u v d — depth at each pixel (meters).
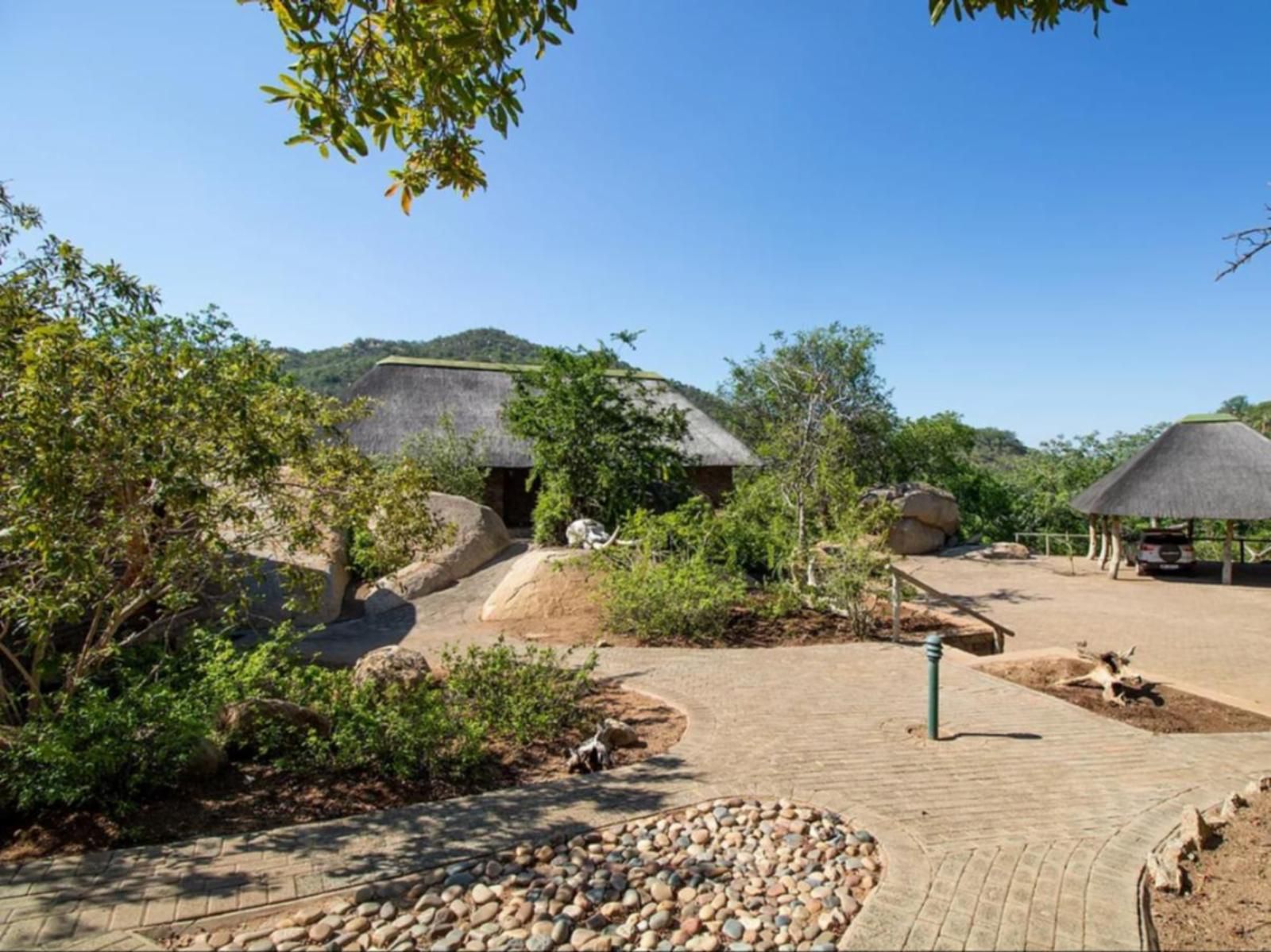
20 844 3.95
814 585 10.65
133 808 4.28
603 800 4.56
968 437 29.20
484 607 11.79
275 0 3.16
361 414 6.27
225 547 4.82
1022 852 3.90
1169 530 19.62
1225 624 12.91
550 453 15.45
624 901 3.45
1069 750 5.53
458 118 3.85
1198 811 4.39
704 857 3.88
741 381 28.28
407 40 3.43
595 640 9.52
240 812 4.36
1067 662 8.34
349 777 4.86
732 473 21.55
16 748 4.23
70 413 3.81
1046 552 23.91
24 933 3.17
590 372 15.41
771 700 6.82
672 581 9.93
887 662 8.34
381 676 6.28
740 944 3.14
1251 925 3.26
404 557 6.12
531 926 3.26
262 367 4.84
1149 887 3.59
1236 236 3.99
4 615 4.43
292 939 3.18
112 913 3.32
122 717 4.48
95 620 5.06
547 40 3.58
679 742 5.69
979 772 5.08
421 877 3.66
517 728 5.62
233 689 5.64
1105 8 3.35
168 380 4.23
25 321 4.30
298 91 3.44
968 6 3.38
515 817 4.32
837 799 4.61
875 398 27.91
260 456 4.41
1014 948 3.05
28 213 5.14
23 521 3.81
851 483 11.74
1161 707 6.83
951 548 23.62
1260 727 6.29
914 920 3.26
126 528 4.36
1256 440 17.17
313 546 5.54
